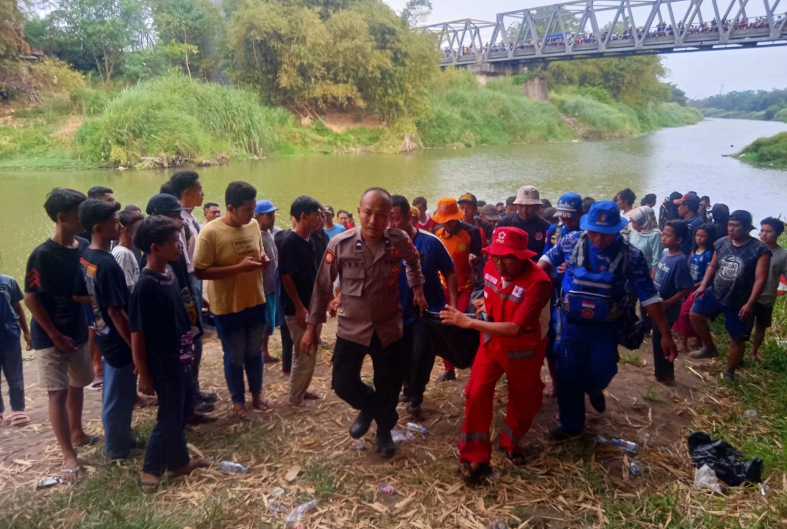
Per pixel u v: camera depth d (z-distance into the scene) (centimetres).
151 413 465
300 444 410
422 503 344
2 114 2902
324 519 328
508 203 783
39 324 369
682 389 513
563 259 425
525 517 332
